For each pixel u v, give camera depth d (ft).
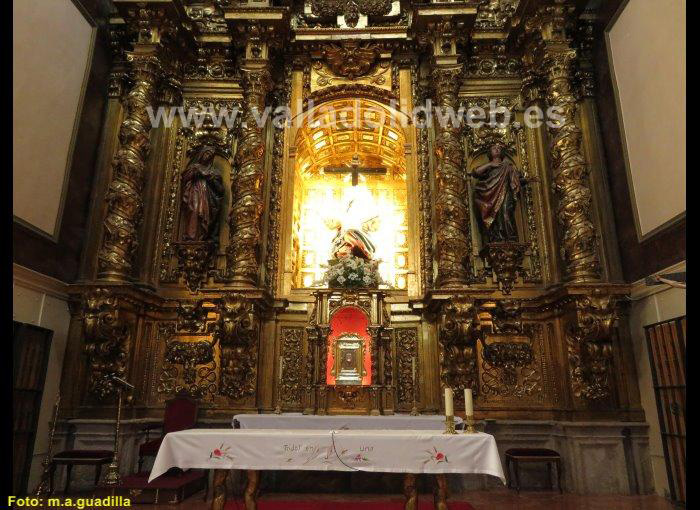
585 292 25.21
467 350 26.73
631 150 27.40
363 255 32.40
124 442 24.97
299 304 30.48
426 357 29.04
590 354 24.95
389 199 38.65
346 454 15.26
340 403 25.86
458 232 29.17
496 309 28.91
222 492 15.72
